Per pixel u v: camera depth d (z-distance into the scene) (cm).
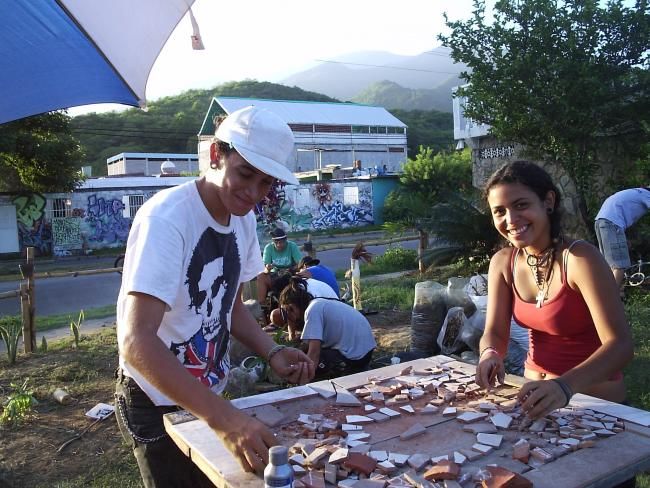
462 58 893
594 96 810
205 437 173
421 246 1132
